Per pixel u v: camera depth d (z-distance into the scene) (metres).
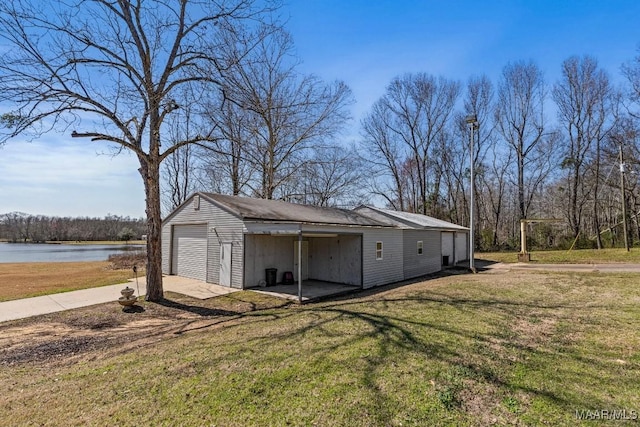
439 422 3.06
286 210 13.10
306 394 3.60
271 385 3.81
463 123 30.53
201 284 12.44
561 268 16.19
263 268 12.20
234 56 9.68
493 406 3.33
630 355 4.66
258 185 20.98
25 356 5.38
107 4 8.45
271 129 19.28
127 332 6.72
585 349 4.92
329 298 10.40
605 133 25.50
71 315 8.00
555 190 31.28
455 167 31.38
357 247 12.51
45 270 17.97
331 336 5.57
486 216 34.25
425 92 30.95
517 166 29.38
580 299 8.58
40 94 7.84
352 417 3.15
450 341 5.27
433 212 31.38
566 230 29.59
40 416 3.31
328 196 26.62
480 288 10.45
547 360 4.50
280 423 3.07
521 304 8.04
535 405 3.34
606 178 25.91
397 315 6.96
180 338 5.95
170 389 3.78
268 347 5.09
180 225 14.72
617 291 9.54
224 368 4.32
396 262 14.33
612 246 25.98
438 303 8.19
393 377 3.98
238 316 7.73
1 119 7.41
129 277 14.37
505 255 24.69
